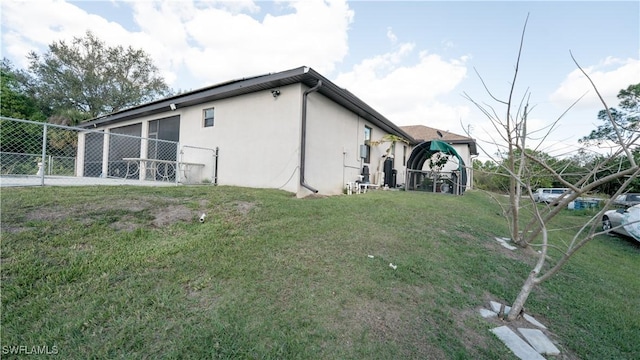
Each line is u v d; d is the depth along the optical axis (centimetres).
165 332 197
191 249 327
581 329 289
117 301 223
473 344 233
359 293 276
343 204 635
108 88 2602
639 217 757
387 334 225
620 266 564
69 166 1325
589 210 1309
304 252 352
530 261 461
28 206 377
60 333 187
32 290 224
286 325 217
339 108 949
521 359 224
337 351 198
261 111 801
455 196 1048
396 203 723
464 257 417
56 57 2383
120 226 365
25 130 1116
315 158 817
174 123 1036
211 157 907
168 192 564
